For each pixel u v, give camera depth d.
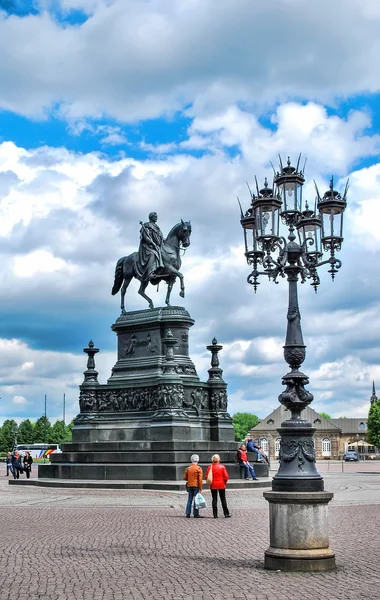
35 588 15.32
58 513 30.69
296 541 17.25
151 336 52.31
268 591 14.94
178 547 21.19
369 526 26.11
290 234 19.77
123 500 36.69
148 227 54.38
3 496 39.56
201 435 51.59
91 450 49.19
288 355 18.41
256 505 34.19
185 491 41.25
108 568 17.69
